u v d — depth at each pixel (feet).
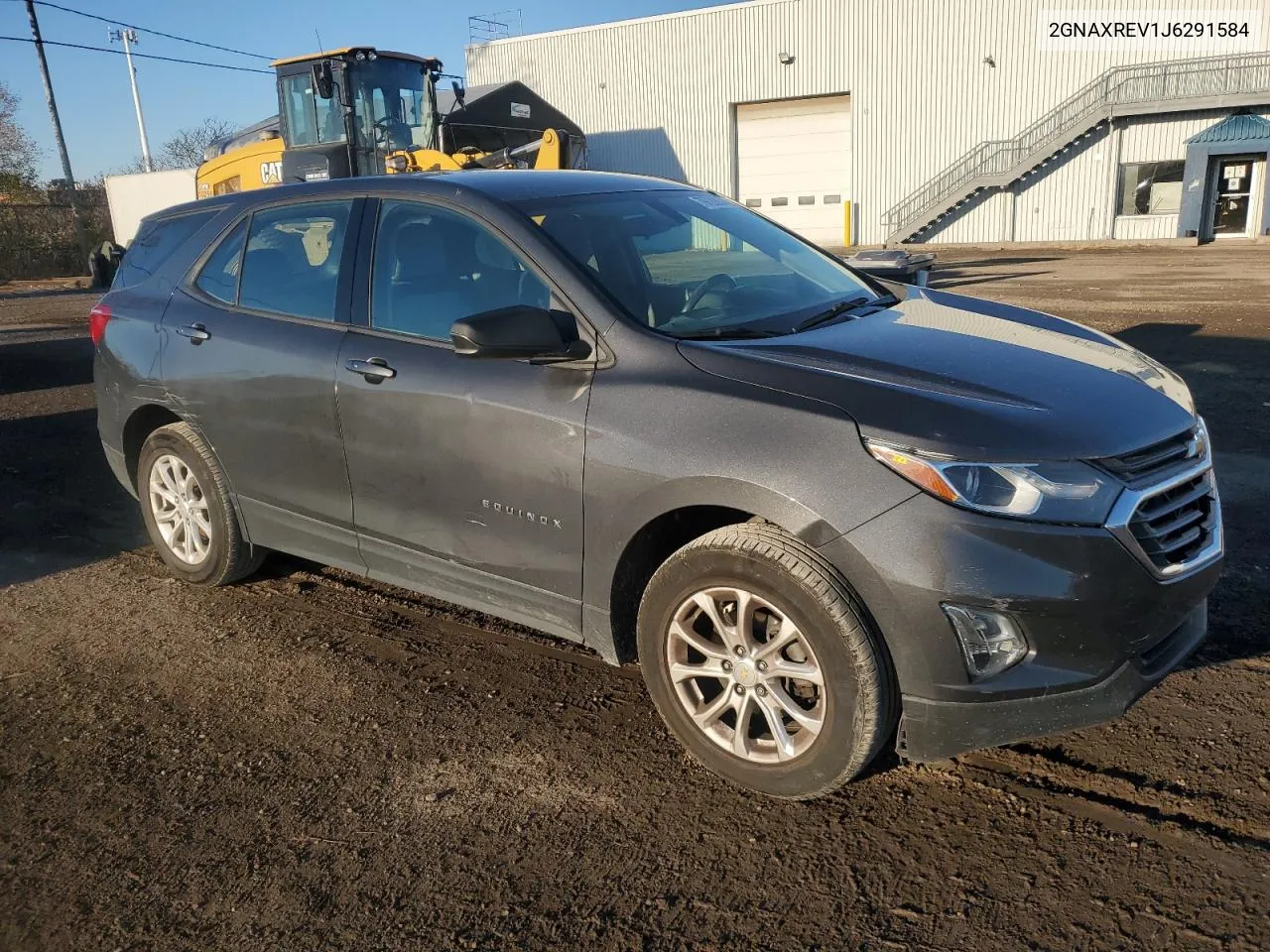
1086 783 9.13
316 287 12.45
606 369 9.75
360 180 12.50
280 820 9.26
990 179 98.78
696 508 9.41
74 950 7.77
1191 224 90.27
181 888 8.41
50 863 8.78
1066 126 94.84
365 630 13.15
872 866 8.26
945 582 7.88
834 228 110.32
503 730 10.59
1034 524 7.89
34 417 26.78
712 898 8.01
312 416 12.04
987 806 8.92
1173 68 90.68
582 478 9.66
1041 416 8.38
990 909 7.70
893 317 11.13
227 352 12.97
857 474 8.20
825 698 8.51
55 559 16.19
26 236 96.07
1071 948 7.27
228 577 14.34
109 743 10.66
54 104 96.68
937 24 99.55
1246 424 20.84
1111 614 8.00
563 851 8.68
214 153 64.13
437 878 8.42
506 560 10.63
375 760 10.16
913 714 8.30
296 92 48.11
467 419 10.48
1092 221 97.25
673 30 112.47
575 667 11.89
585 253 10.69
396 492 11.41
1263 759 9.30
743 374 9.15
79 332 46.62
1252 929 7.31
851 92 104.94
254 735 10.71
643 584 10.13
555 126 59.41
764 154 112.57
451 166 44.34
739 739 9.24
